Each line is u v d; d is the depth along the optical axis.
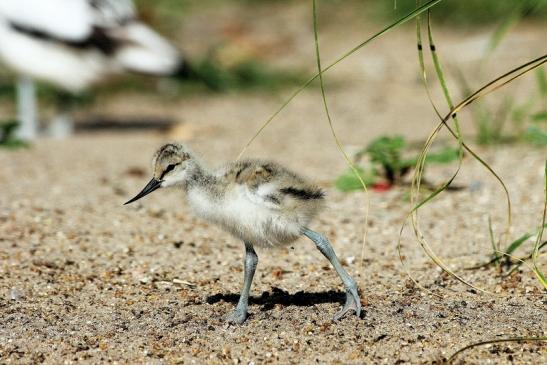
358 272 8.77
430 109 17.45
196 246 9.70
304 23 24.80
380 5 24.47
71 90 15.84
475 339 7.07
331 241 9.73
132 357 6.97
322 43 23.25
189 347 7.11
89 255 9.41
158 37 15.98
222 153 14.50
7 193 11.83
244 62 21.03
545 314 7.55
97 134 16.50
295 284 8.51
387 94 18.98
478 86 18.28
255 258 7.53
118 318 7.73
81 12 15.23
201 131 16.38
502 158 12.90
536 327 7.27
